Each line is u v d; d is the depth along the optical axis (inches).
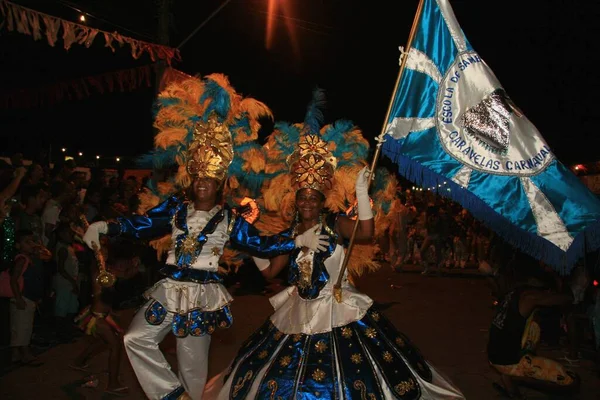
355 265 241.4
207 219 181.8
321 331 163.5
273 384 157.4
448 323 354.9
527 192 171.2
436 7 180.1
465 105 176.4
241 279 478.3
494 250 279.6
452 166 174.1
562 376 221.6
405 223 592.7
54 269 336.8
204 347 177.3
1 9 252.2
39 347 286.4
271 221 260.1
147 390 173.5
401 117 176.4
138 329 172.9
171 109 254.1
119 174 536.1
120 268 236.7
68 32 281.4
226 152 183.0
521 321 224.1
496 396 229.0
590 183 492.7
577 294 302.4
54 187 352.2
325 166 172.2
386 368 160.2
